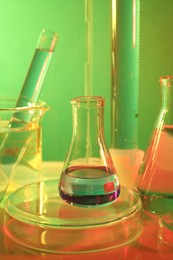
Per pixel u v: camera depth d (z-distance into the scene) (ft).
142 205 1.52
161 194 1.50
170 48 2.12
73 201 1.45
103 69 2.15
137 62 1.76
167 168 1.50
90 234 1.38
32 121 1.65
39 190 1.63
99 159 1.50
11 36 2.15
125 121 1.76
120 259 1.30
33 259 1.30
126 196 1.55
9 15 2.14
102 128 1.54
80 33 2.14
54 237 1.38
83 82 2.17
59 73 2.17
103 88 2.16
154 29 2.11
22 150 1.63
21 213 1.45
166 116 1.55
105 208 1.46
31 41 2.14
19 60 2.16
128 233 1.40
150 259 1.30
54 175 1.96
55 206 1.49
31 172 1.71
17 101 1.67
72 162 1.50
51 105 2.20
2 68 2.18
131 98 1.76
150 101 2.15
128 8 1.72
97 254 1.32
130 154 1.75
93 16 2.12
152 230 1.43
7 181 1.62
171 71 2.13
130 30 1.73
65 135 2.21
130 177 1.73
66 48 2.15
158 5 2.09
